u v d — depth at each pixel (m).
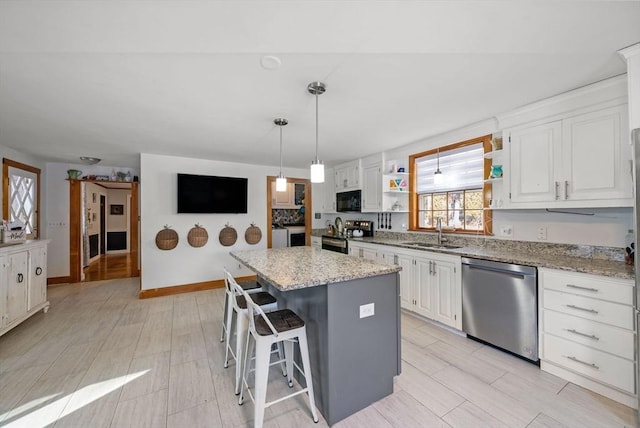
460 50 1.62
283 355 2.27
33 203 4.44
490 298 2.45
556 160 2.30
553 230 2.53
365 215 4.93
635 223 1.56
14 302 2.86
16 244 2.93
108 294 4.32
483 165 3.03
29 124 2.86
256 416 1.57
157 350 2.56
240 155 4.36
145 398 1.90
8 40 1.45
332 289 1.69
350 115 2.67
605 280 1.81
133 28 1.37
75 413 1.75
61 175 4.92
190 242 4.42
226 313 2.67
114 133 3.18
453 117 2.77
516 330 2.28
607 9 1.28
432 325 3.06
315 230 5.79
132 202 5.50
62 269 4.93
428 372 2.17
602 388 1.85
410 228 3.99
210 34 1.43
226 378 2.13
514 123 2.59
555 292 2.05
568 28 1.42
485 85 2.08
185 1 1.18
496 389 1.95
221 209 4.69
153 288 4.22
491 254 2.61
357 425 1.66
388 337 1.92
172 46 1.53
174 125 2.91
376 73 1.89
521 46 1.58
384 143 3.73
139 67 1.78
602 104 2.04
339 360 1.70
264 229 5.21
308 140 3.54
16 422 1.68
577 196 2.17
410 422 1.67
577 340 1.95
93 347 2.61
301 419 1.71
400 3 1.22
